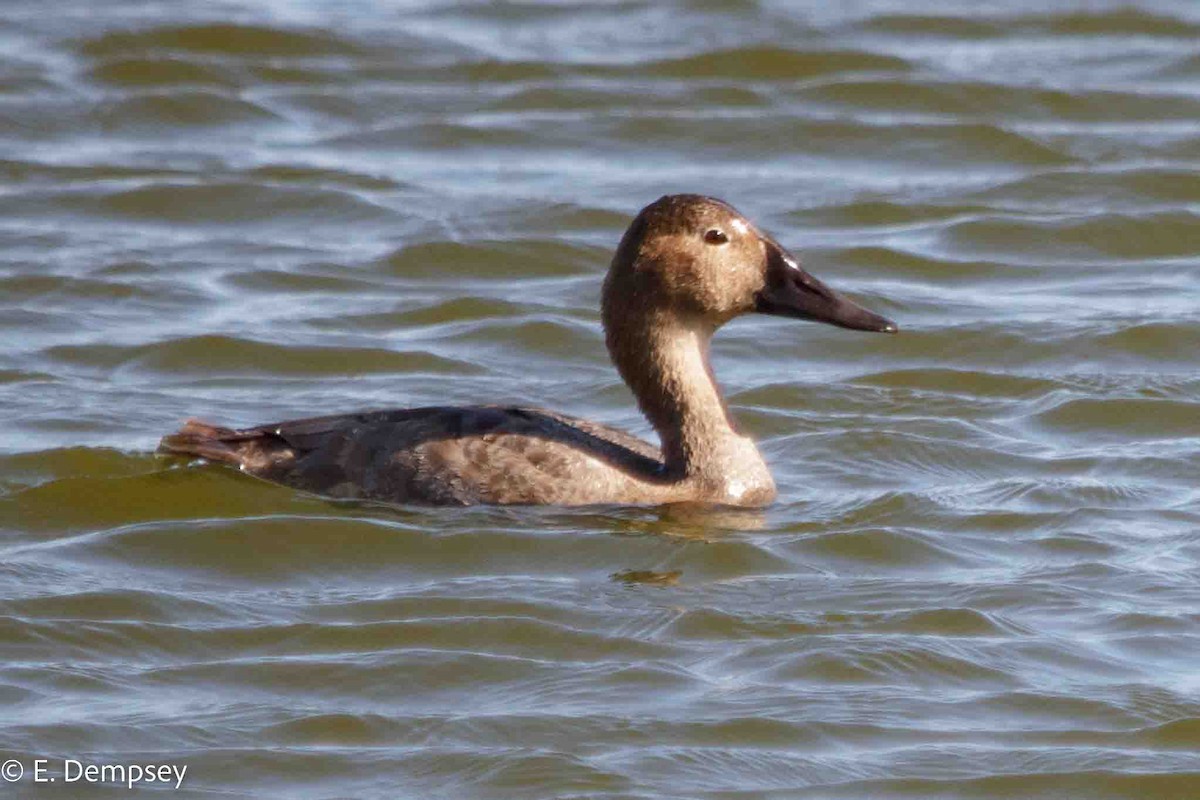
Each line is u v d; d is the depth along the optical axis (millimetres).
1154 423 15906
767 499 13938
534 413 14039
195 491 13797
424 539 13062
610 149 22953
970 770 10609
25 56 24547
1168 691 11375
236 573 12852
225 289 19094
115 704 11188
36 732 10789
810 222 21094
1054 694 11359
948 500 14180
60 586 12547
